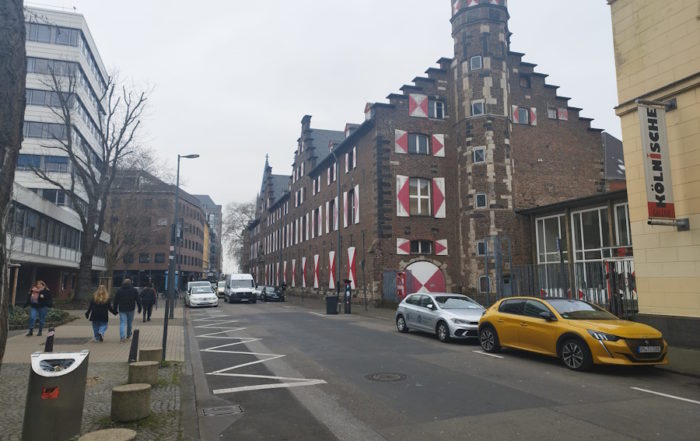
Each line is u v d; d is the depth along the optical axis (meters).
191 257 87.81
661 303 11.89
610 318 10.04
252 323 19.98
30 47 39.97
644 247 12.41
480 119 26.95
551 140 29.48
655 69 12.30
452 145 29.27
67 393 4.62
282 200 56.31
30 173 39.66
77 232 40.62
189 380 8.61
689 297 11.23
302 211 46.62
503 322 11.26
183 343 13.49
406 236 27.84
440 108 29.53
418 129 28.89
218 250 137.50
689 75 11.32
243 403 7.15
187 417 6.30
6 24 4.50
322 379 8.70
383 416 6.33
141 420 5.96
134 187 42.31
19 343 12.82
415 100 29.08
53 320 17.88
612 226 19.75
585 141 30.28
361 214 30.31
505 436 5.47
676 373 8.99
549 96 29.97
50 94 40.22
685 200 11.38
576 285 15.92
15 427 5.65
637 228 12.64
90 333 15.35
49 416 4.51
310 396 7.49
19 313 17.50
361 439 5.48
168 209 77.12
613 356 8.73
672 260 11.66
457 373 9.09
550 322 10.00
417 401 7.05
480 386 7.99
